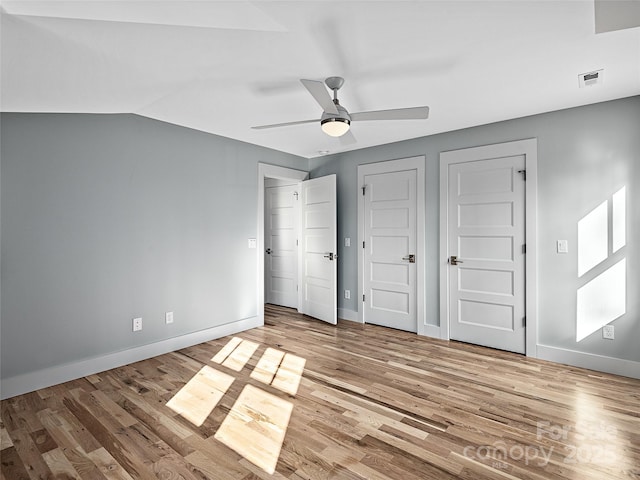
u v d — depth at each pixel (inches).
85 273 115.6
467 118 134.2
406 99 114.2
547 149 127.8
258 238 175.6
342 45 79.5
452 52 83.8
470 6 66.0
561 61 88.9
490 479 66.3
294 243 218.1
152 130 132.9
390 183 171.3
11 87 75.8
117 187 123.2
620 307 115.3
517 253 135.4
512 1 64.6
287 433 81.8
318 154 195.6
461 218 148.9
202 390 104.2
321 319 187.5
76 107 100.4
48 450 75.5
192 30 66.7
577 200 122.4
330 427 84.3
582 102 118.1
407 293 166.9
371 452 74.7
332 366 123.0
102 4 51.1
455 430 83.0
